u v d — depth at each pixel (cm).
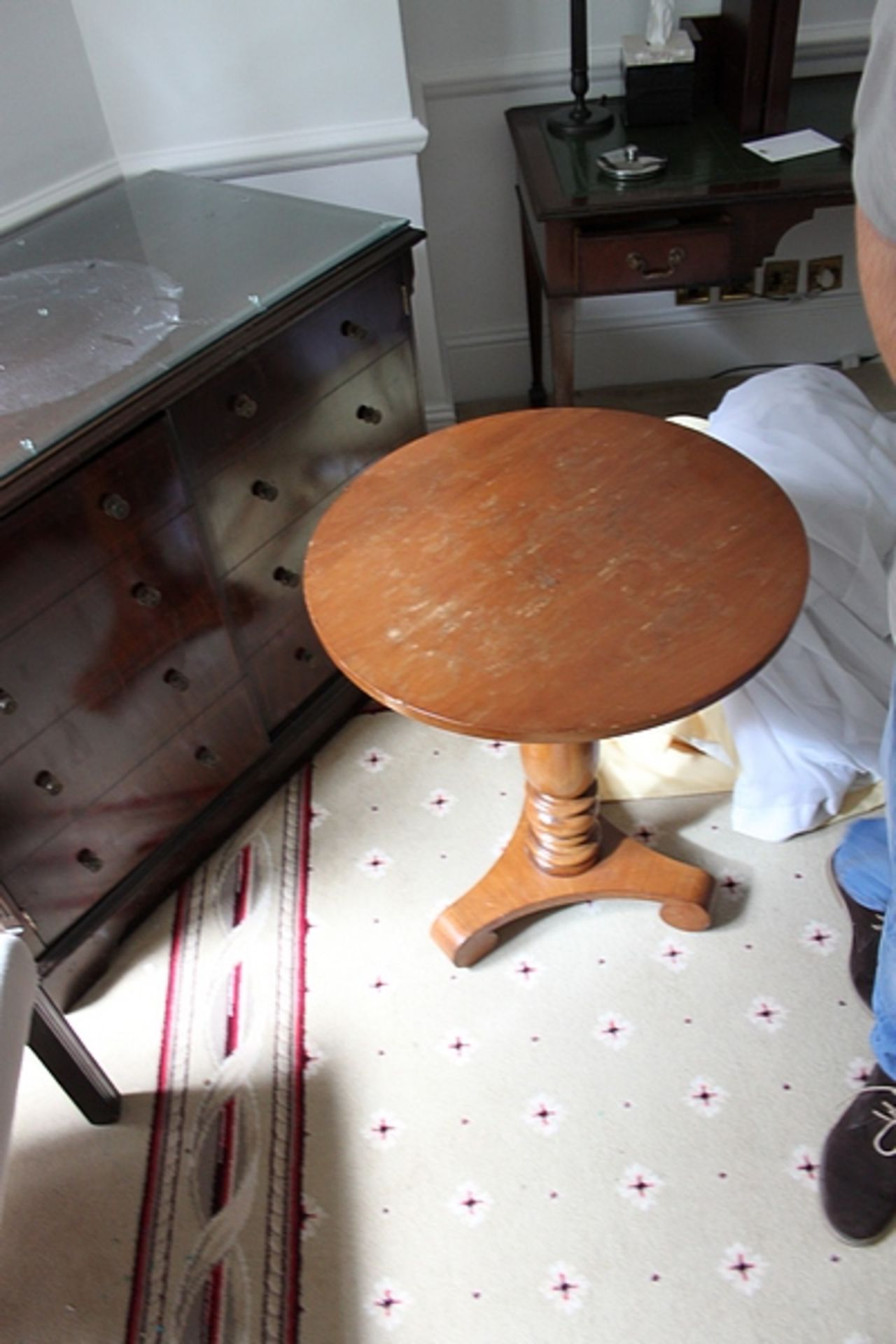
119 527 135
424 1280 123
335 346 158
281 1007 151
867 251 87
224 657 160
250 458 152
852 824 153
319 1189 132
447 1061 143
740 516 126
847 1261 121
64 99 182
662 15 190
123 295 153
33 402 132
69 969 151
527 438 142
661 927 155
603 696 107
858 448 167
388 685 111
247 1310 123
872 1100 128
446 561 125
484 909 150
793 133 195
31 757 134
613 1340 117
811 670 158
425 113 215
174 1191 134
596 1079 139
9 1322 124
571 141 202
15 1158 138
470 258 238
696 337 251
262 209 175
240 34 181
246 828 175
